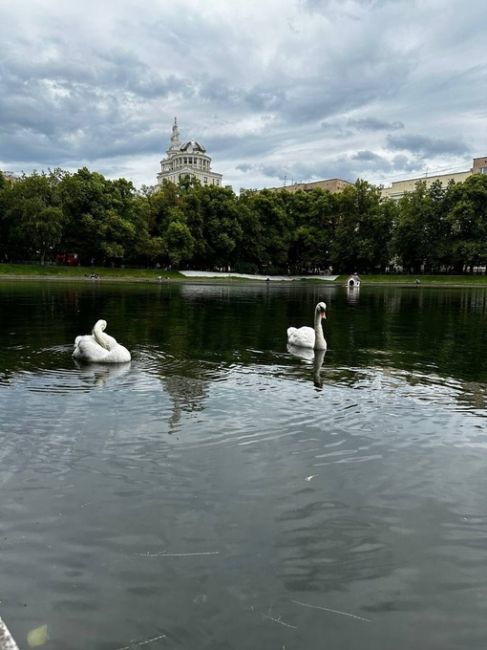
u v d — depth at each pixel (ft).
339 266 278.87
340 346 46.09
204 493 16.80
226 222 242.58
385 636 10.93
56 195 197.88
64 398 26.86
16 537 14.08
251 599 11.89
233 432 22.41
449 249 230.48
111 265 238.07
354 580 12.68
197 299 104.42
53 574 12.60
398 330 58.49
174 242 226.99
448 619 11.48
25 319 61.05
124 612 11.41
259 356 39.75
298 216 277.03
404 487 17.67
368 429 23.27
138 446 20.56
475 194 225.56
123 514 15.38
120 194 226.17
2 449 20.04
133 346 43.19
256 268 276.41
